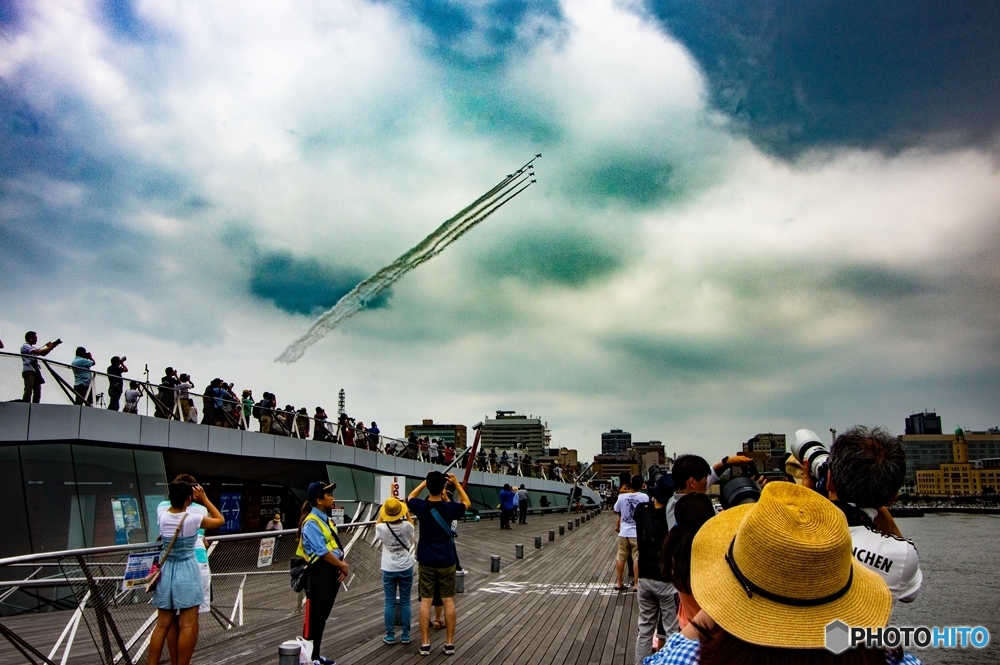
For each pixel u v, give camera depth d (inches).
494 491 1724.9
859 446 122.7
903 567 115.6
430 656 319.3
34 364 605.9
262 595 407.5
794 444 154.6
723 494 126.8
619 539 510.0
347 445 1135.6
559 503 2169.0
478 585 544.4
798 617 73.3
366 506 603.2
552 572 625.9
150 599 313.7
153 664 255.8
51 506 607.2
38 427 602.9
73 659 301.9
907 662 78.4
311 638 291.1
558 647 336.8
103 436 665.0
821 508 75.9
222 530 936.9
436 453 1473.9
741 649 75.1
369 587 522.0
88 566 281.3
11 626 375.2
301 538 299.6
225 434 845.2
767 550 73.9
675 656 85.5
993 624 832.3
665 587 246.2
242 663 306.7
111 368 711.1
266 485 1034.1
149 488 724.0
